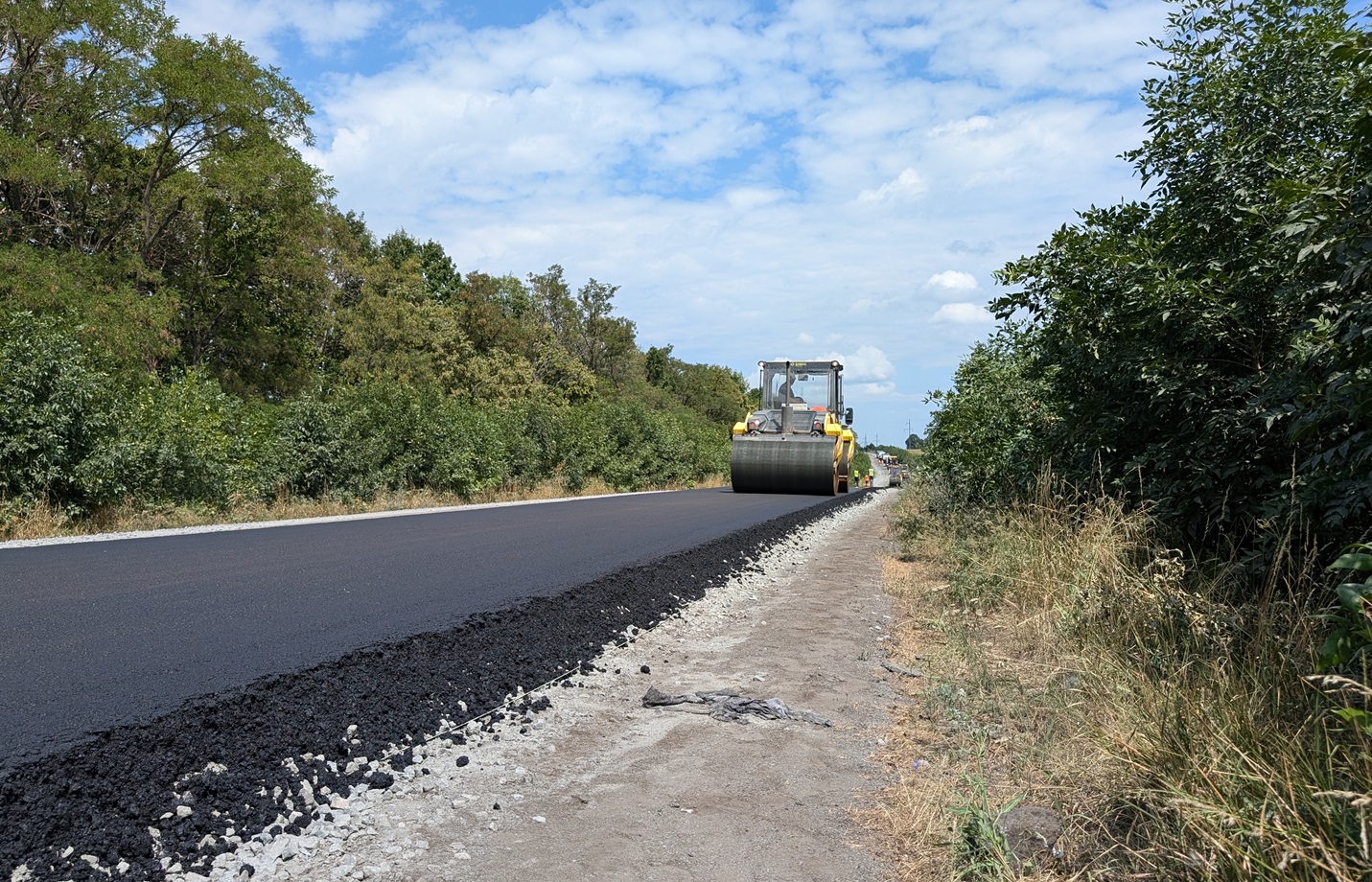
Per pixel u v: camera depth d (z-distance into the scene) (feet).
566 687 15.90
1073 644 15.89
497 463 68.23
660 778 11.62
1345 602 8.48
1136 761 10.00
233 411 50.78
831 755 12.65
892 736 13.57
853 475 116.06
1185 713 10.54
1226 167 18.80
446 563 26.16
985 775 11.46
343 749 11.55
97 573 22.38
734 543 34.68
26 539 30.81
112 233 88.22
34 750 9.84
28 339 37.22
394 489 57.52
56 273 70.64
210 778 10.04
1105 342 21.26
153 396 45.88
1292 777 8.42
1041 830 9.23
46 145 79.46
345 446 53.11
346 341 121.29
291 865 8.79
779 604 25.63
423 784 11.03
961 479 37.06
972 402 34.53
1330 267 13.52
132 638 15.39
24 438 34.50
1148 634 15.03
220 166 87.04
